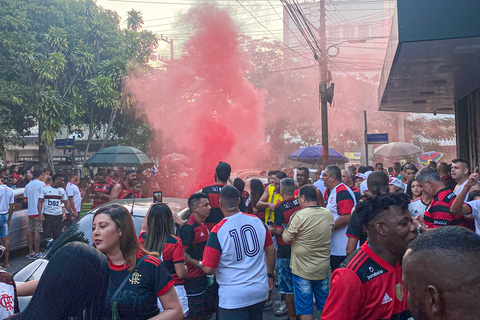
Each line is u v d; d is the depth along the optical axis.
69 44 20.31
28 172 14.66
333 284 2.12
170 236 3.79
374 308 2.07
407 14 6.32
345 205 4.93
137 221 4.69
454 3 6.15
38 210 9.01
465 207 4.21
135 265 2.48
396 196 2.12
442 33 6.18
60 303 1.76
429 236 1.33
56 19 19.86
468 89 10.66
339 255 4.97
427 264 1.24
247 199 6.94
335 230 4.99
